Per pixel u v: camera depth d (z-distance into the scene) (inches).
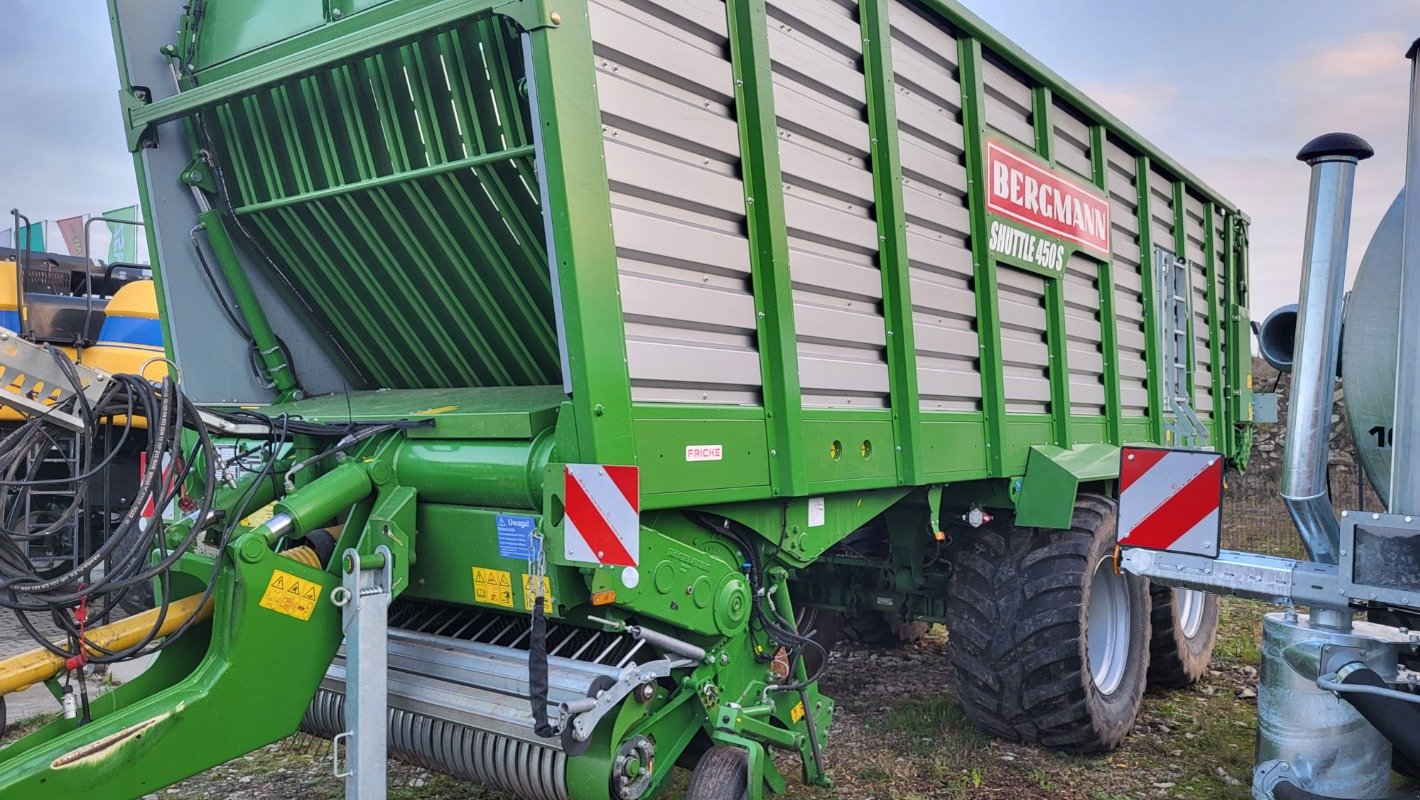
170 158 130.8
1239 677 217.9
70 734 85.1
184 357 131.1
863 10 131.0
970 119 151.7
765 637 116.2
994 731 162.9
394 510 102.9
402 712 110.7
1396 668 96.3
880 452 130.3
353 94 116.7
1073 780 152.3
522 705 99.3
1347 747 98.2
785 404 112.3
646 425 95.9
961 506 167.5
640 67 98.7
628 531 86.9
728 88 109.3
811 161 119.8
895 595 183.6
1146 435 213.6
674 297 101.0
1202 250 252.4
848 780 150.6
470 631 117.6
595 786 96.3
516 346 126.3
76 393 92.6
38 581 88.9
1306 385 101.8
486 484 100.0
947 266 145.8
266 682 94.7
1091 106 186.1
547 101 88.4
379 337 139.4
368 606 98.8
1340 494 387.5
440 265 123.0
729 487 105.7
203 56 132.5
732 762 105.3
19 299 219.1
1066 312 180.2
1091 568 155.6
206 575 105.2
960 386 148.1
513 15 89.9
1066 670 151.3
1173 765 160.2
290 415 124.9
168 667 106.7
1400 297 94.8
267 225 132.3
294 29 122.3
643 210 98.7
